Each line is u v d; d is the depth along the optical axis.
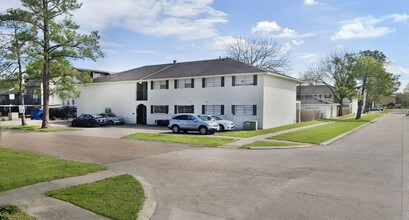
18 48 26.53
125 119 37.09
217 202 7.11
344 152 14.79
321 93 73.38
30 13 26.12
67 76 30.50
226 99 29.19
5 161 11.43
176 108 32.53
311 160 12.56
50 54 28.22
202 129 23.25
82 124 32.44
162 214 6.34
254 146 16.59
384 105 132.75
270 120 28.84
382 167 11.07
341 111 60.03
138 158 13.09
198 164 11.75
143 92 35.66
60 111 47.12
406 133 24.67
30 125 32.72
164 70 36.09
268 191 8.00
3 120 44.44
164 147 16.55
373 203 7.00
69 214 6.02
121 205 6.56
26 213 6.03
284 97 32.16
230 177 9.57
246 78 28.14
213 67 31.80
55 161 11.61
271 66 51.31
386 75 51.41
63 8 27.59
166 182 8.97
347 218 6.09
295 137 20.53
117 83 37.69
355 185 8.57
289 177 9.55
